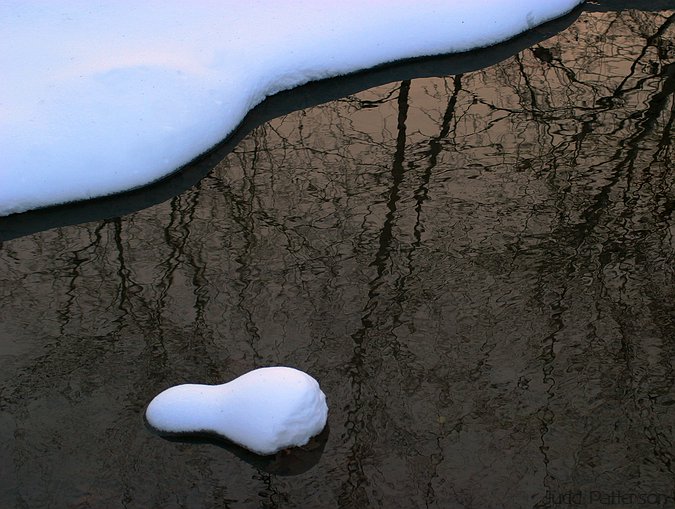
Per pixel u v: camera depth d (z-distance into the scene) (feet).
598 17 26.13
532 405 13.48
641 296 15.81
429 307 15.66
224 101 20.15
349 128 20.84
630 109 21.62
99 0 22.72
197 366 14.35
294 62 21.84
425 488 12.01
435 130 20.80
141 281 16.34
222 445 12.67
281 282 16.34
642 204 18.31
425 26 23.20
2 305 15.66
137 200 18.29
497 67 23.30
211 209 18.21
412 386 13.88
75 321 15.38
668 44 24.59
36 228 17.49
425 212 18.16
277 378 12.44
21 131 18.04
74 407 13.51
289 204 18.42
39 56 20.36
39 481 12.14
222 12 22.68
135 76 19.70
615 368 14.20
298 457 12.42
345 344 14.80
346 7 23.09
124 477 12.19
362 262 16.81
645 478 12.19
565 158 19.81
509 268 16.55
